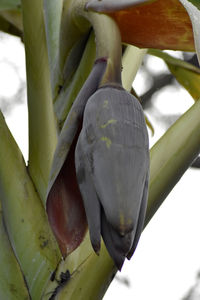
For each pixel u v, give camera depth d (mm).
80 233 1491
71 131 1460
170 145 1634
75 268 1613
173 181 1630
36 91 1662
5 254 1643
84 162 1410
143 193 1408
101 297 1606
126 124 1404
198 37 1435
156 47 1646
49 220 1486
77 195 1496
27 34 1645
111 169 1380
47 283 1620
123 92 1443
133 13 1575
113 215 1357
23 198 1669
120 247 1357
